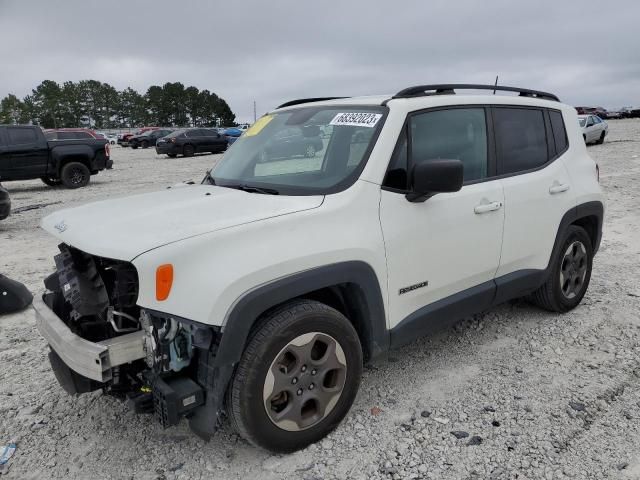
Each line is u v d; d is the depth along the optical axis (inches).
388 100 127.4
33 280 236.7
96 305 103.3
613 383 131.3
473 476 100.2
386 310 118.3
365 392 130.9
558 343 154.1
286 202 110.8
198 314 90.7
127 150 1622.8
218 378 94.5
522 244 149.8
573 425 114.7
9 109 4909.0
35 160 571.5
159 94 5482.3
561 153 167.5
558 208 159.9
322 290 114.4
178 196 125.2
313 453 108.0
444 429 114.9
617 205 366.9
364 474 101.7
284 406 104.9
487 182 140.9
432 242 125.0
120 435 117.0
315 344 107.7
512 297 154.4
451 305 133.2
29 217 409.1
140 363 103.9
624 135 1231.5
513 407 122.3
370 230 113.0
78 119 5344.5
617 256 243.3
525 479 99.0
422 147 126.8
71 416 125.2
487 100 146.6
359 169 116.5
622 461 102.9
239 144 154.7
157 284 90.3
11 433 119.2
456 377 136.7
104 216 112.0
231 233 96.4
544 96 171.6
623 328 162.7
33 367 151.1
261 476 101.9
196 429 100.0
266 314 101.6
